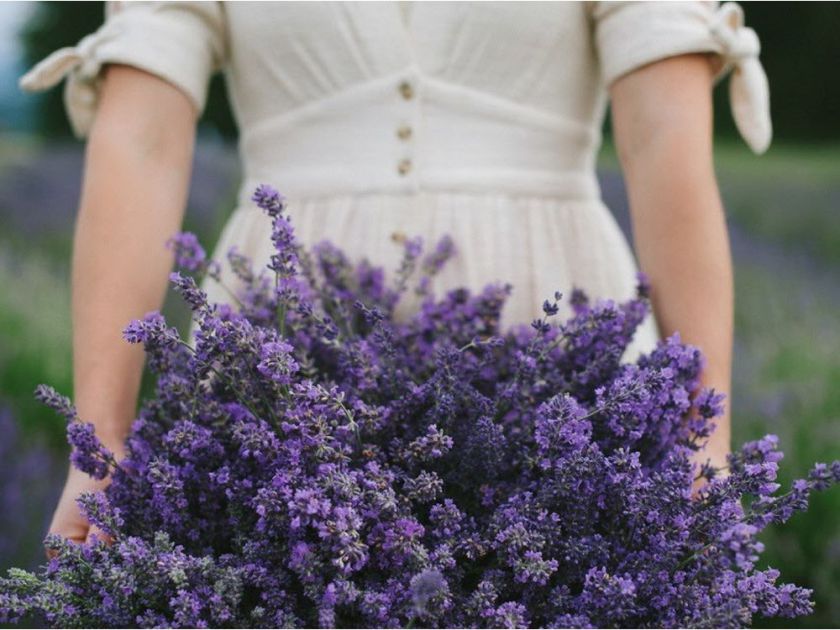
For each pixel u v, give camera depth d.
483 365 1.06
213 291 1.37
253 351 0.91
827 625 2.57
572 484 0.89
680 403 0.98
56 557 0.94
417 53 1.27
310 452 0.89
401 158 1.28
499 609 0.84
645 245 1.23
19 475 2.83
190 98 1.32
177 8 1.30
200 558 0.88
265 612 0.87
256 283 1.20
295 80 1.31
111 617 0.86
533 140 1.29
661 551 0.87
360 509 0.87
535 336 1.05
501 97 1.28
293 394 0.89
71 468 1.16
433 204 1.28
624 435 0.96
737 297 5.21
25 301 4.08
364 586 0.89
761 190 8.69
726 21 1.23
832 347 3.97
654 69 1.23
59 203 6.70
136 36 1.29
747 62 1.27
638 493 0.89
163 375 1.05
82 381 1.19
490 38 1.25
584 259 1.32
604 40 1.26
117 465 1.00
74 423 0.99
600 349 1.08
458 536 0.91
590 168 1.40
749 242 7.00
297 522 0.82
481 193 1.28
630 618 0.88
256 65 1.32
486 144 1.28
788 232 7.51
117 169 1.25
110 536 0.94
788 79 15.99
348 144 1.29
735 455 0.97
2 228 6.01
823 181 9.15
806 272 6.21
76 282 1.24
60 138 14.83
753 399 3.28
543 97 1.29
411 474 0.94
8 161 7.89
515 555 0.87
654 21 1.22
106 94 1.31
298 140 1.32
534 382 1.03
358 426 0.95
